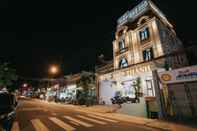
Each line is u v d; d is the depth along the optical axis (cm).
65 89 4131
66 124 1005
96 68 2806
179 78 1101
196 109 1004
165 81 1171
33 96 7300
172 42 2241
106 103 2345
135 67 1967
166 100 1154
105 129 861
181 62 1883
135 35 2231
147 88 1881
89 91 2795
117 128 884
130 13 2458
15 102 888
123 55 2362
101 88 2506
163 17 2381
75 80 3503
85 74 2898
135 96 1973
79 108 2066
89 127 912
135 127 907
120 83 2316
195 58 1783
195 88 1024
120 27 2541
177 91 1110
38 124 1013
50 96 4909
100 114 1454
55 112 1661
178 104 1092
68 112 1652
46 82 6084
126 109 1539
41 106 2509
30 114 1508
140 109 1405
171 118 1076
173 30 2547
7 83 3083
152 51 1955
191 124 901
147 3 2178
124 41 2422
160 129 853
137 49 2148
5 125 662
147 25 2072
